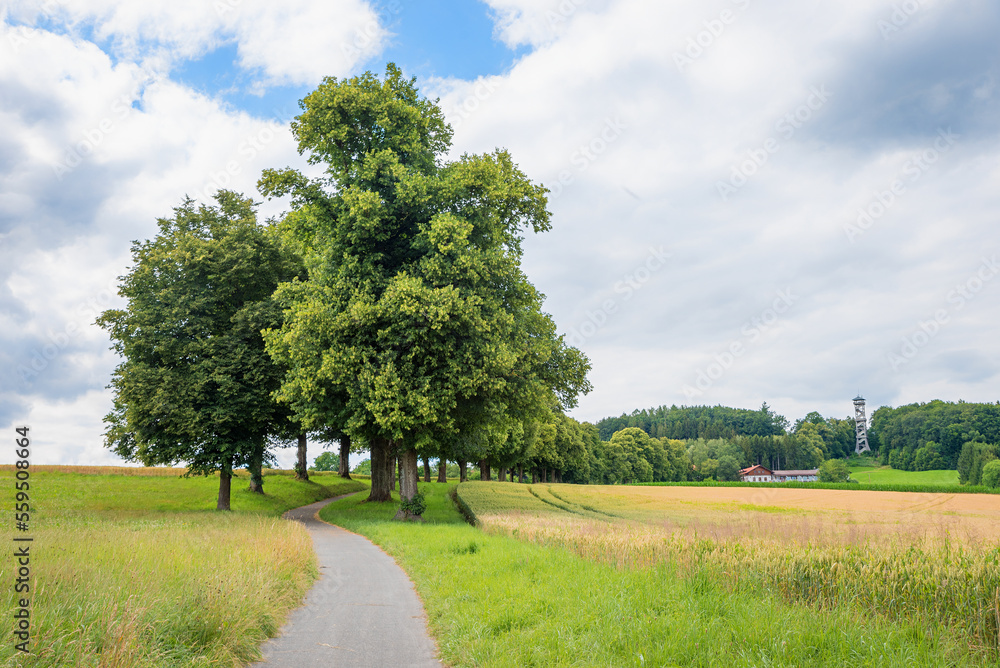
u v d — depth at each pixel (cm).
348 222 2642
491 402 2669
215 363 3073
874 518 3338
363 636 803
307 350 2525
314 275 2859
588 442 11650
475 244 2741
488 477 7706
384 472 4122
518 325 2791
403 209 2677
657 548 1289
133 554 1048
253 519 2508
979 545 959
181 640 634
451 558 1419
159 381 3031
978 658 713
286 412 3306
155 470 5512
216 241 3262
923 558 958
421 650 739
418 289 2355
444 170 2912
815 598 968
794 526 1391
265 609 827
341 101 2652
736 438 16850
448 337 2509
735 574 1039
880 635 684
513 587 988
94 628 593
